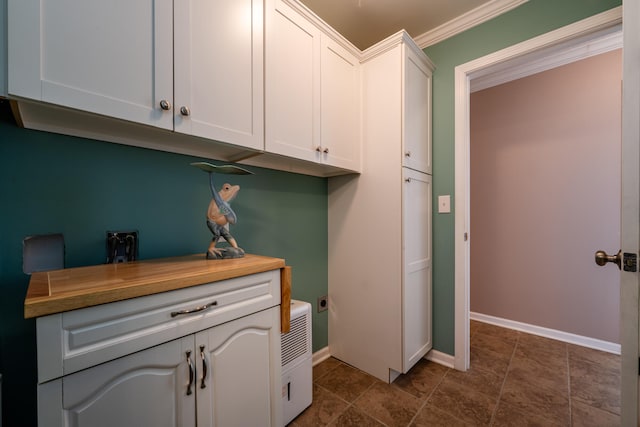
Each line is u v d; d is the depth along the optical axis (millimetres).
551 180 2283
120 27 851
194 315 858
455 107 1862
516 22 1633
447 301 1894
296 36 1398
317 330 1954
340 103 1670
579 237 2162
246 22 1179
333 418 1385
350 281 1893
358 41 2055
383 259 1713
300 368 1421
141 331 753
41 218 973
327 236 2045
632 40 840
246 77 1176
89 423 673
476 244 2678
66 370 639
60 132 996
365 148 1807
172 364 811
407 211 1667
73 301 640
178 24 971
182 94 981
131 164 1168
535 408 1443
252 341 1019
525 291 2410
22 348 947
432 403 1489
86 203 1059
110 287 704
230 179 1512
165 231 1264
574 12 1455
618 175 2012
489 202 2602
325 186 2041
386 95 1702
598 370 1793
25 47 703
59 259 1000
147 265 1009
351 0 1646
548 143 2295
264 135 1248
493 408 1447
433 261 1961
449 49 1896
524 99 2412
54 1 743
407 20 1830
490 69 1780
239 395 977
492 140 2584
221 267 964
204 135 1039
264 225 1669
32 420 964
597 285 2088
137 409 749
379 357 1722
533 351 2057
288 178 1795
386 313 1692
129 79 868
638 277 829
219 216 1168
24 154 943
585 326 2137
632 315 838
